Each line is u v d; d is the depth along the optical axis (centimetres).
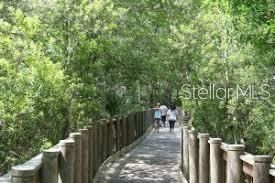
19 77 1087
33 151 1135
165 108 3638
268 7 823
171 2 2019
